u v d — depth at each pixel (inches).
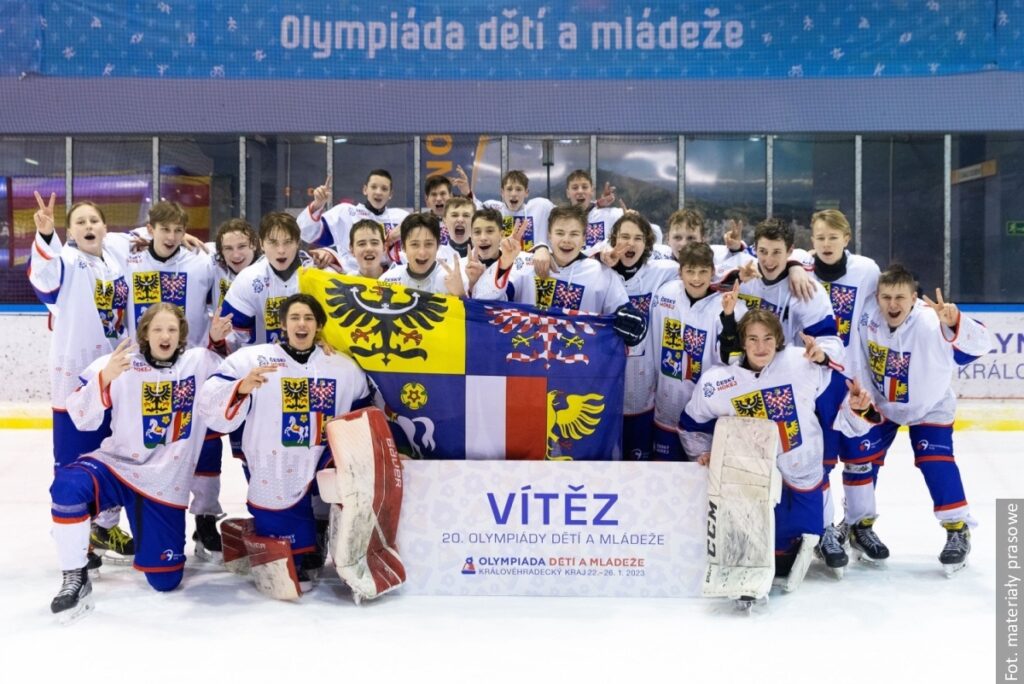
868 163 358.0
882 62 351.3
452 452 170.6
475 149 360.8
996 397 350.3
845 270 190.9
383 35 354.3
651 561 164.2
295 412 164.7
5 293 362.0
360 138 360.8
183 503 168.2
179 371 166.7
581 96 354.9
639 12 352.8
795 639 145.9
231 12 353.1
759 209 360.2
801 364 166.1
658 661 137.3
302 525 167.9
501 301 174.1
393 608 159.0
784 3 350.3
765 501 159.2
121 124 355.6
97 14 353.1
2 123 356.2
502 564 165.0
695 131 354.3
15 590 170.1
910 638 146.5
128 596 166.2
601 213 281.0
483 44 354.3
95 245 190.5
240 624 151.9
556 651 140.8
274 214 184.4
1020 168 358.6
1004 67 349.7
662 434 187.8
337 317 170.9
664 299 184.7
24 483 259.6
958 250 360.2
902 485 254.8
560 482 164.6
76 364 187.5
